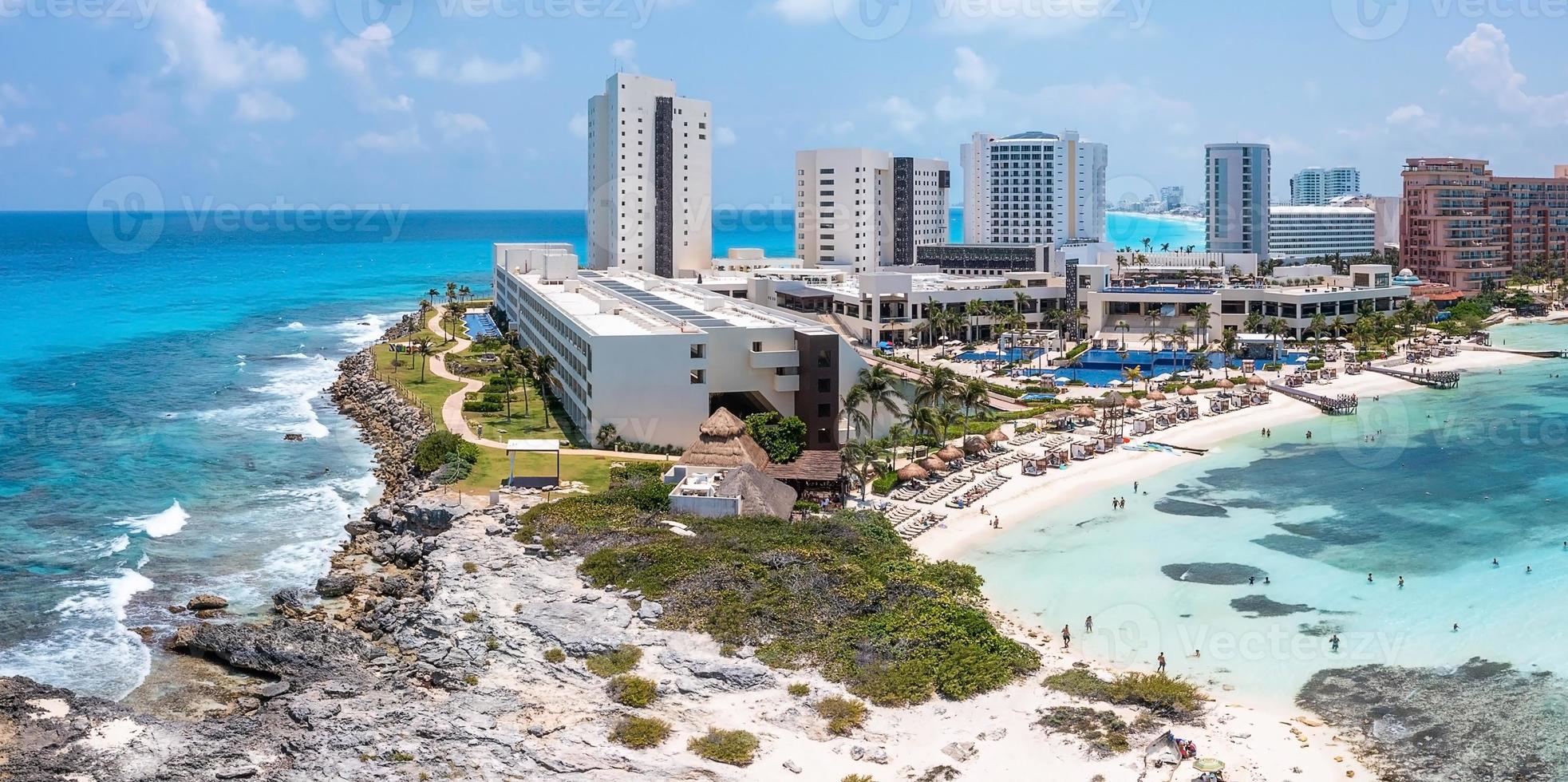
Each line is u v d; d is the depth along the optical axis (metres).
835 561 123.75
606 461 167.25
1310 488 169.88
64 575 134.12
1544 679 104.88
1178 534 147.38
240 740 92.38
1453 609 121.56
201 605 124.62
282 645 110.44
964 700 98.81
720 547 126.44
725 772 87.19
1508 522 152.00
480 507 145.38
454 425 195.00
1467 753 92.00
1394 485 171.25
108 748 90.06
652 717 95.31
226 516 157.75
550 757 88.38
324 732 92.56
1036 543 143.38
